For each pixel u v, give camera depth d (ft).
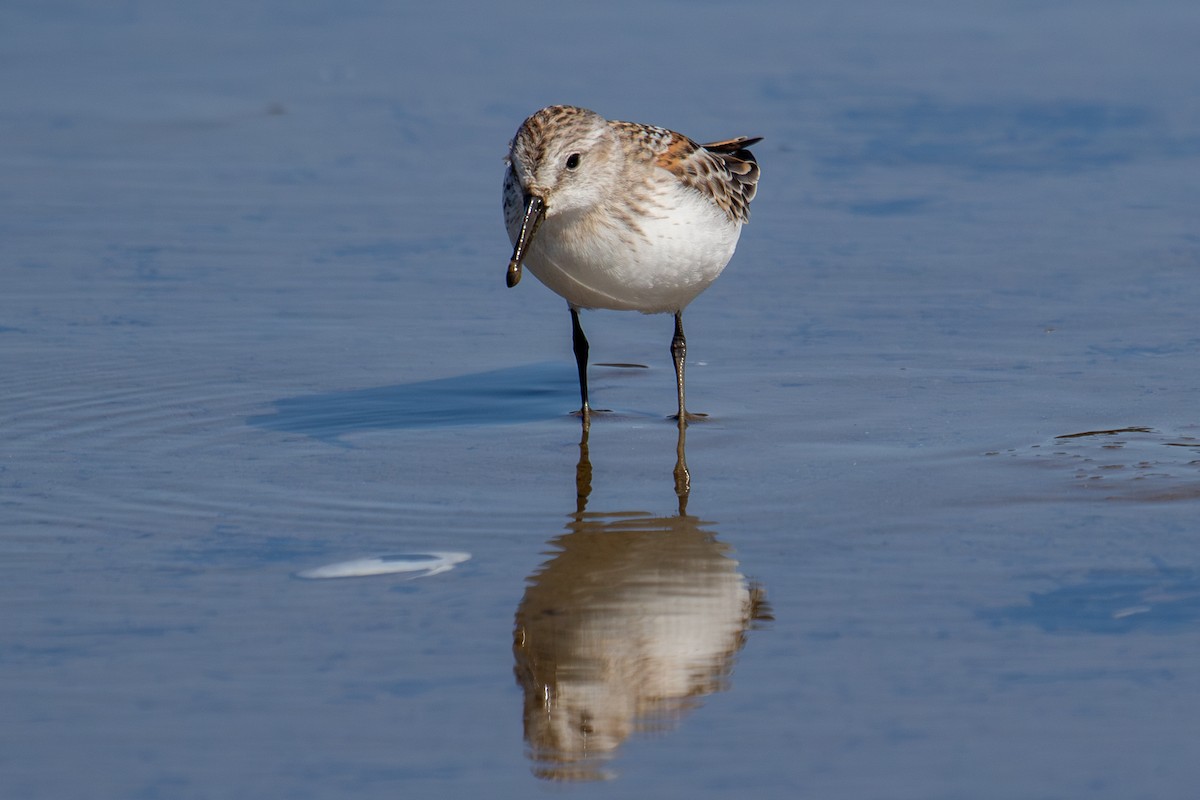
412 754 22.12
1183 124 67.21
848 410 38.68
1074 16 89.30
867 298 48.14
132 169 62.28
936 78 75.51
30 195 58.59
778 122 67.97
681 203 36.63
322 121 69.31
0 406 38.75
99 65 78.59
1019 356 42.52
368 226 55.72
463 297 48.93
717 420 38.40
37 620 26.32
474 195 59.47
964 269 50.62
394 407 39.60
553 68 77.15
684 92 72.18
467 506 32.37
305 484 33.65
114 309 47.01
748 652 25.22
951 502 31.91
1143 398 38.68
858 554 29.25
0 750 22.09
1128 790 20.86
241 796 21.01
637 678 24.38
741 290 49.26
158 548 29.76
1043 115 69.05
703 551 29.66
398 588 27.86
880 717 22.94
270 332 45.39
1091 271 50.03
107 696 23.67
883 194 59.06
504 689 24.06
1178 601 26.61
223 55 80.79
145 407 38.99
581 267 36.65
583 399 38.63
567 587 27.94
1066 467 33.81
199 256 52.19
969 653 24.88
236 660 24.89
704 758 21.99
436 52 81.05
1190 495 31.83
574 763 21.94
